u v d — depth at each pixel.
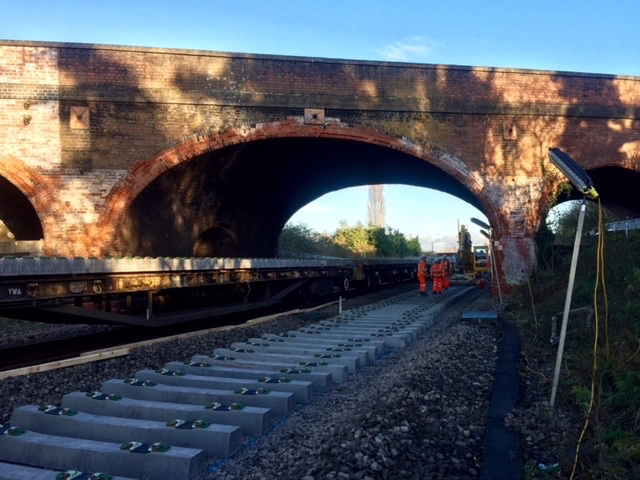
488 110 21.25
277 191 29.66
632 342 6.94
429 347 9.83
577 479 4.39
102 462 4.90
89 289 9.84
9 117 17.78
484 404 6.38
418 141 21.09
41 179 17.88
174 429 5.40
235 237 27.89
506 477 4.29
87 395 6.67
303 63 20.34
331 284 21.58
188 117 19.31
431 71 21.14
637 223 12.49
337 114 20.64
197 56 19.39
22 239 23.84
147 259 11.12
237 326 13.44
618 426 5.26
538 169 21.47
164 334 12.53
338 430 5.25
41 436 5.44
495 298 20.55
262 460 5.07
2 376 7.93
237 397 6.67
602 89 21.92
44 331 14.87
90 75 18.41
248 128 19.86
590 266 11.68
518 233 21.14
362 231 58.34
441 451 4.96
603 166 21.88
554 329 9.38
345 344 10.27
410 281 38.69
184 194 22.00
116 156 18.52
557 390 6.57
